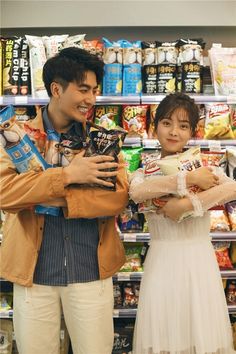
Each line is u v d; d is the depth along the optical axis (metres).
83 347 1.78
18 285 1.79
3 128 1.65
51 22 3.18
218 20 3.17
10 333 2.76
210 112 2.83
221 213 2.83
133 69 2.86
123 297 2.84
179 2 3.17
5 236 1.85
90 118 2.89
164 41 3.34
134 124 2.85
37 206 1.73
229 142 2.78
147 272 1.92
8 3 3.16
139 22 3.18
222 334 1.87
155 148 2.84
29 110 2.94
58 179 1.61
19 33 3.30
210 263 1.89
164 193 1.76
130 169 2.80
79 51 1.67
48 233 1.77
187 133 1.88
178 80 2.90
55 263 1.76
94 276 1.78
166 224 1.88
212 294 1.86
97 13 3.18
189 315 1.84
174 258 1.86
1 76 2.85
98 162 1.66
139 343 1.90
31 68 2.80
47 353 1.81
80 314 1.76
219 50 2.93
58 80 1.68
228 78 2.87
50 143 1.75
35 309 1.76
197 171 1.76
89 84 1.67
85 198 1.66
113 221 1.86
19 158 1.67
